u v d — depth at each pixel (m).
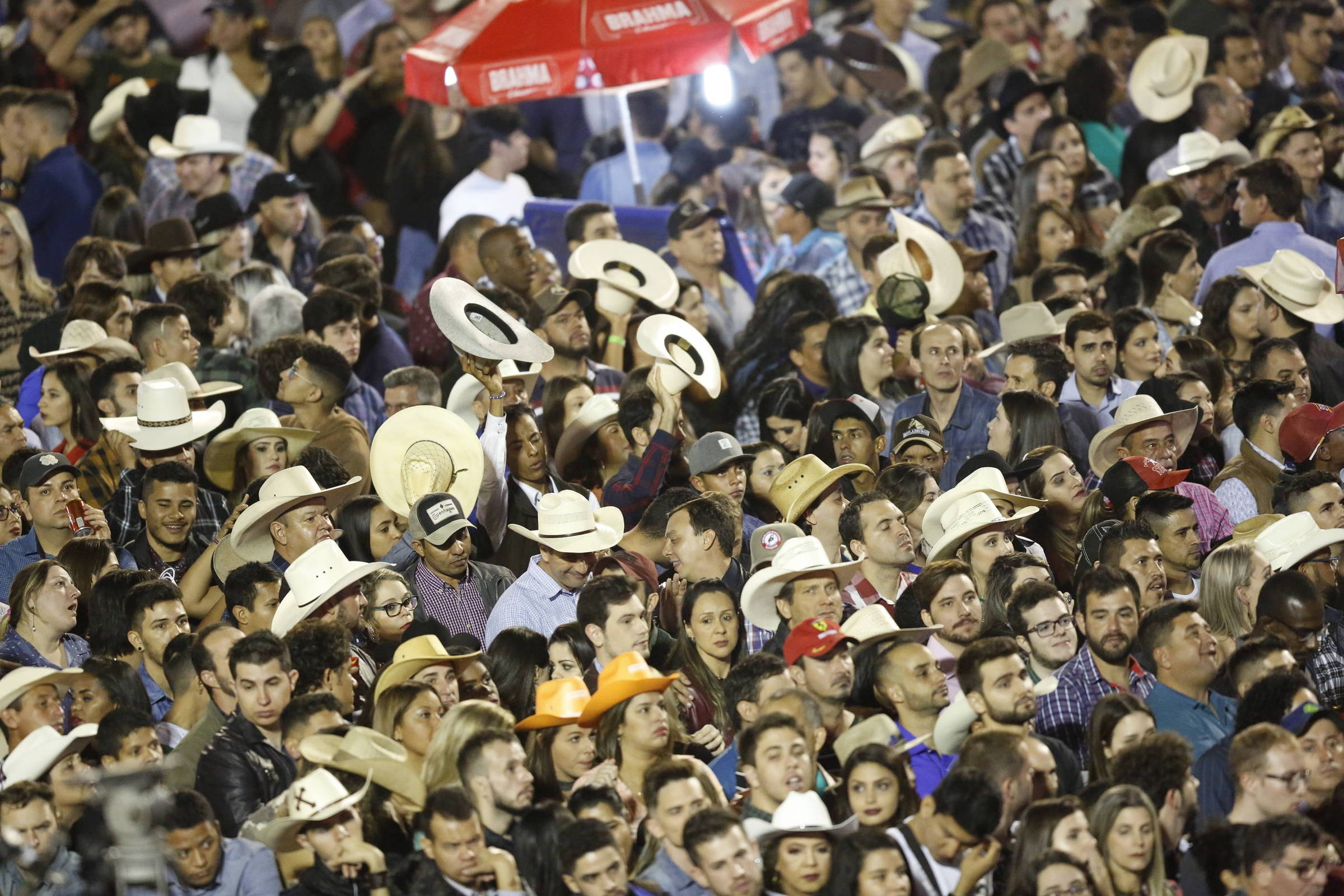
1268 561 30.66
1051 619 28.12
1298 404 37.72
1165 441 36.56
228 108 60.53
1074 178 54.44
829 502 34.69
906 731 27.16
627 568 32.12
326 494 33.38
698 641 29.19
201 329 41.88
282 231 50.81
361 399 40.50
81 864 23.41
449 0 63.34
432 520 31.61
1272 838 22.33
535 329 42.12
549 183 61.66
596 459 37.81
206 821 23.06
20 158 52.53
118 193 50.72
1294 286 41.66
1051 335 43.12
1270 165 45.34
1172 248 46.06
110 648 29.45
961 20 72.19
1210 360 40.19
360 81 59.91
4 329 44.41
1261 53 59.75
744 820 23.81
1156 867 23.38
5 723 26.52
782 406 39.16
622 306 45.03
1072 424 38.69
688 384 37.69
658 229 51.44
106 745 25.14
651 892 23.56
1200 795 25.66
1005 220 53.66
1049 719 28.27
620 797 25.36
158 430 35.12
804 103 63.28
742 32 47.19
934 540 33.41
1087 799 23.55
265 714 26.05
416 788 24.42
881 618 28.42
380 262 51.25
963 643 29.22
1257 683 26.00
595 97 62.09
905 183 56.09
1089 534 31.98
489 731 24.16
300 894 23.30
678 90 62.50
